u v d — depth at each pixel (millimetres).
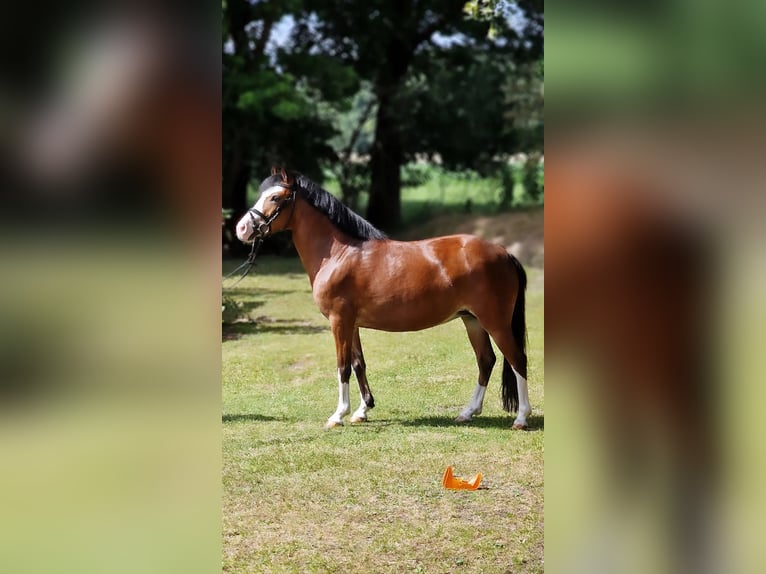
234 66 14320
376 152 17094
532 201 16469
